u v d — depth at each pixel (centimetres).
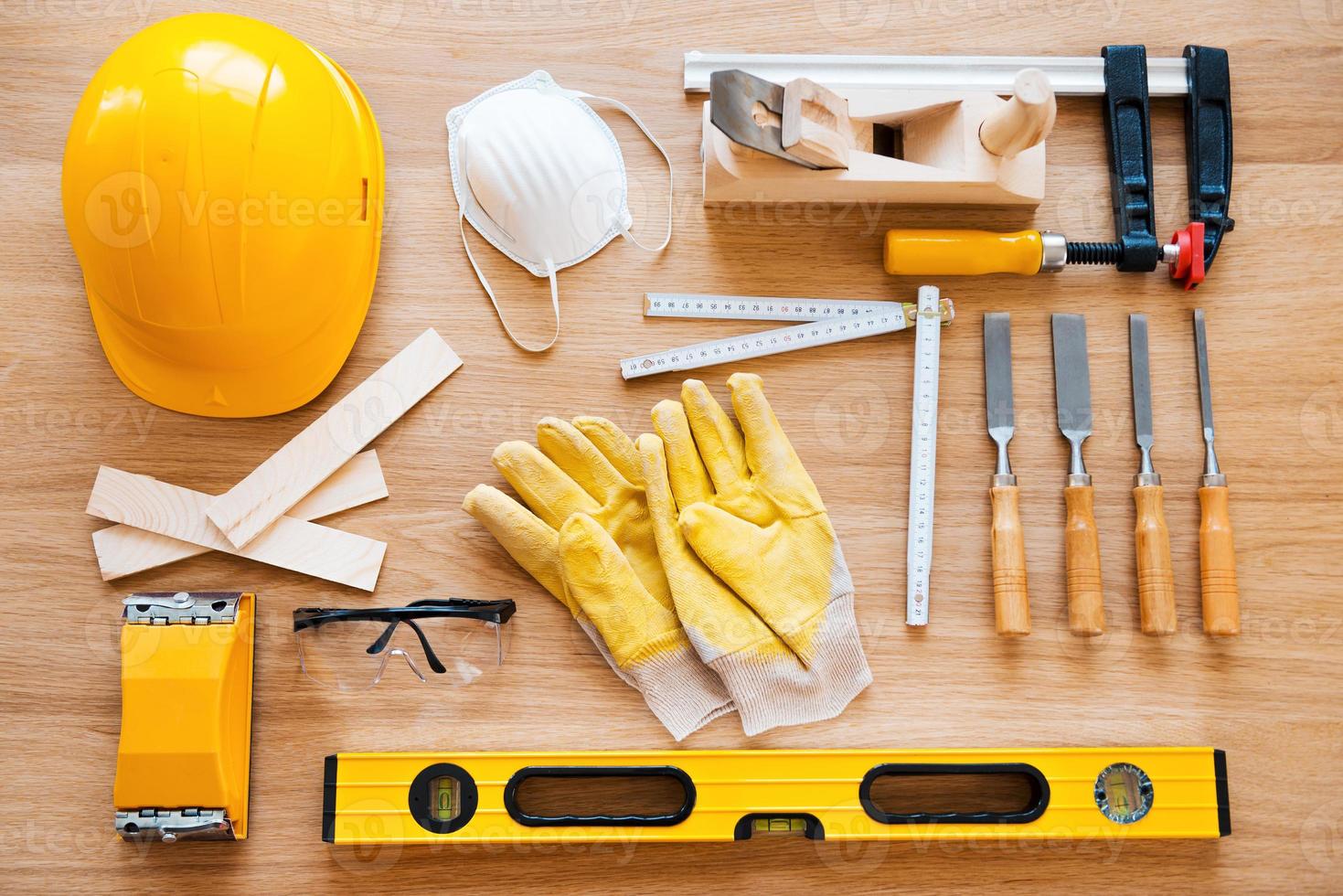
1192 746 129
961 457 133
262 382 129
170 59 117
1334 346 136
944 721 129
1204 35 139
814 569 126
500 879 126
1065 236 137
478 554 130
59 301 131
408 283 133
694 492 126
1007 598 125
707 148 128
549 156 129
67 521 129
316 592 129
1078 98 138
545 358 133
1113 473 133
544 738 127
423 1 136
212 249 116
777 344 132
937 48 137
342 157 125
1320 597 132
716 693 126
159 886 125
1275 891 128
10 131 132
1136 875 128
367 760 123
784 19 137
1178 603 132
